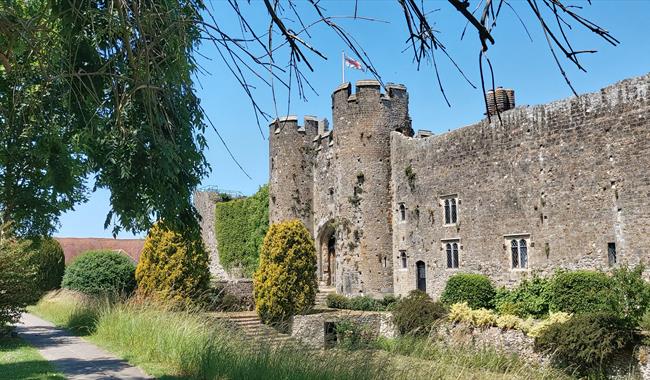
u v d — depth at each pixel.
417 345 11.17
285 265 23.22
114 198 8.39
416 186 29.08
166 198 8.41
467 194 26.16
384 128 31.44
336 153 32.25
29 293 16.78
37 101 4.43
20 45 3.50
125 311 15.88
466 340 16.38
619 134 20.23
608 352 14.12
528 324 17.39
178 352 11.77
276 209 35.94
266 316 22.53
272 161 36.66
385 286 30.36
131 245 60.94
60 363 11.80
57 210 15.38
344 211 31.38
